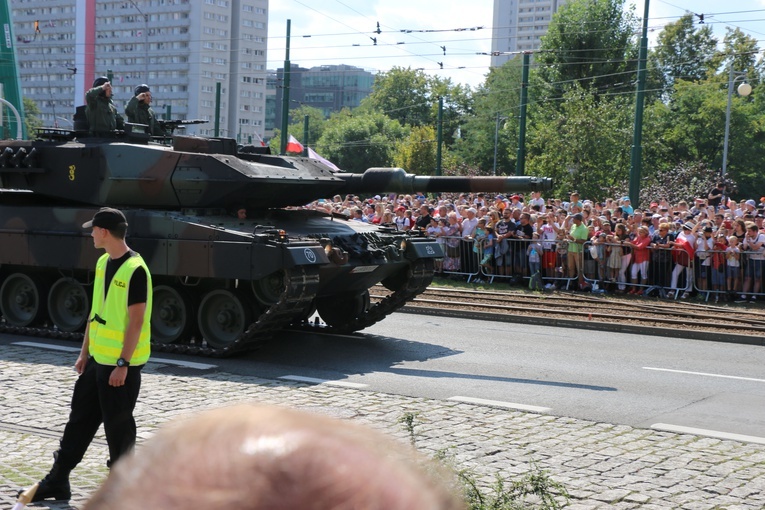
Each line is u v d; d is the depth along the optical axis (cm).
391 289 1577
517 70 8662
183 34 12431
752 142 6606
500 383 1168
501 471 767
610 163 4847
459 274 2250
